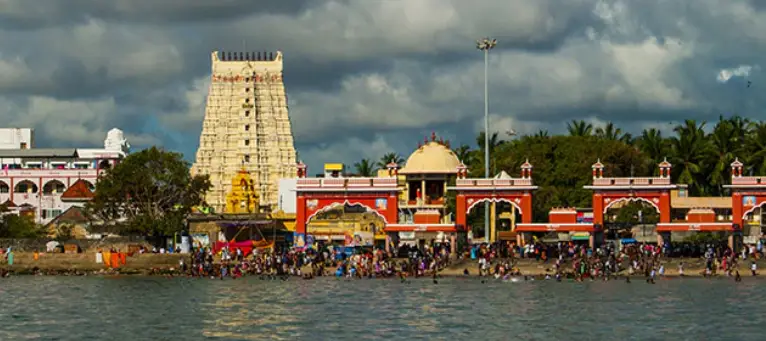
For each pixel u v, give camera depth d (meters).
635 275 142.00
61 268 158.38
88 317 106.88
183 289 131.25
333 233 191.25
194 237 182.25
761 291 122.31
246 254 165.38
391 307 111.31
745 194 151.25
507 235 174.00
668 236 152.25
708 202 188.88
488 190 155.50
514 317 103.88
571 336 93.38
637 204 192.38
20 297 124.31
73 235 194.75
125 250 169.12
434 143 193.12
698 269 142.88
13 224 185.62
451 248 154.88
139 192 182.88
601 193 153.12
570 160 198.62
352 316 105.12
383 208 156.50
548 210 188.25
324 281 139.50
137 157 183.12
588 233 164.75
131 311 110.88
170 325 101.12
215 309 111.44
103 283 141.12
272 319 103.88
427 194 190.38
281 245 180.00
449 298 118.50
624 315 104.62
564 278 139.50
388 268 146.00
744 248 148.12
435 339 92.25
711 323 99.50
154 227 175.88
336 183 156.88
